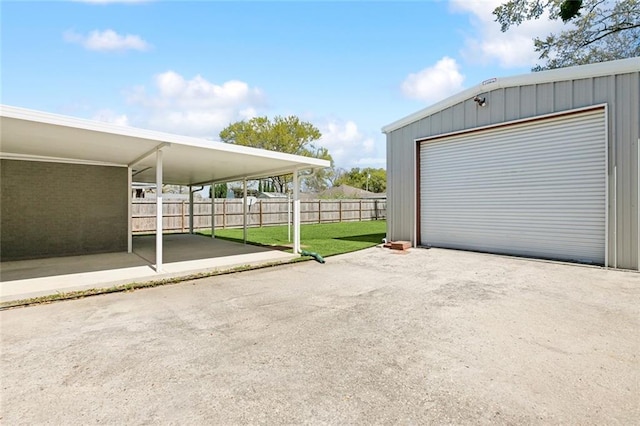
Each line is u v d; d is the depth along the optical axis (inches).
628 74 237.6
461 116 340.5
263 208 775.1
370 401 89.2
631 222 237.0
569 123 269.3
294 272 261.6
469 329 139.7
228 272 260.2
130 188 381.4
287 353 119.8
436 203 370.9
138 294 203.3
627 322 144.9
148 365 112.0
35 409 88.0
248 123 1149.1
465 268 262.4
